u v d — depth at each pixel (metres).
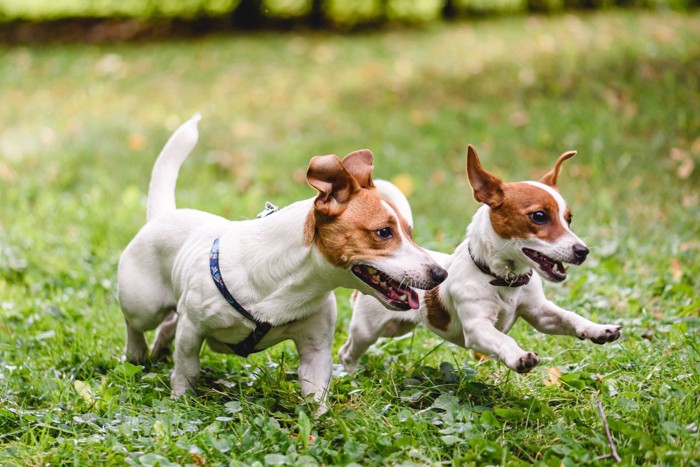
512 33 19.14
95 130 14.06
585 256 5.07
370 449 4.74
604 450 4.63
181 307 5.68
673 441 4.62
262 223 5.40
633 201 10.36
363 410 5.33
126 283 6.05
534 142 12.56
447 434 4.86
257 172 12.15
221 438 4.87
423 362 6.32
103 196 11.29
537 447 4.71
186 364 5.64
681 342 6.07
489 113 13.98
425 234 9.34
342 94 15.87
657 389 5.34
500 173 11.69
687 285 7.38
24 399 5.56
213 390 5.68
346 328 7.21
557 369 5.75
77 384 5.55
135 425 5.04
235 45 20.20
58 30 22.38
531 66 15.76
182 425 5.14
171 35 21.78
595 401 5.26
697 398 5.20
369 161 5.24
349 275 5.06
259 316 5.30
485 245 5.41
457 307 5.54
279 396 5.64
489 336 5.23
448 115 14.05
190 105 15.86
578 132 12.65
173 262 5.89
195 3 22.94
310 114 14.88
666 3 21.73
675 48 15.79
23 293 8.04
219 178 12.31
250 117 14.91
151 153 12.98
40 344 6.69
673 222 9.61
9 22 23.03
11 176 12.03
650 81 14.27
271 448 4.80
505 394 5.56
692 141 12.03
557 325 5.52
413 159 12.43
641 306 7.11
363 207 4.96
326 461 4.69
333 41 20.23
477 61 16.78
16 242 9.27
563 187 10.98
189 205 10.55
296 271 5.18
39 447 4.83
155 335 6.84
